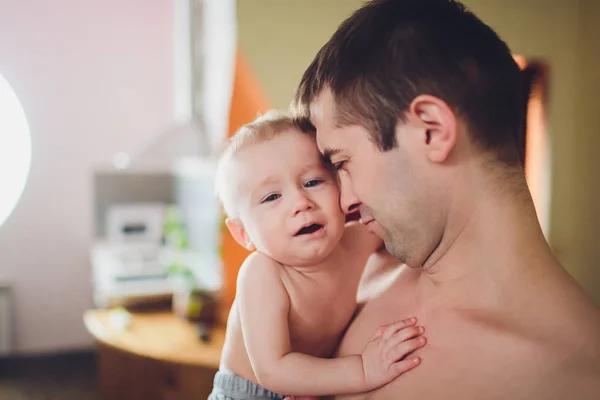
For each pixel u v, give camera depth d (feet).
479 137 1.79
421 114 1.72
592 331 1.71
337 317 2.42
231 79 5.07
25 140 10.53
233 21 5.03
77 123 10.80
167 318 6.13
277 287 2.25
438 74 1.73
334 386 2.02
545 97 4.80
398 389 1.90
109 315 6.22
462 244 1.87
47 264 10.82
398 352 1.93
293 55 4.23
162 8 11.09
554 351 1.68
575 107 4.83
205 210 6.77
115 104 11.01
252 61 4.38
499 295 1.79
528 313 1.75
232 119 5.03
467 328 1.81
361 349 2.17
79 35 10.67
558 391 1.63
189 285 6.30
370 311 2.30
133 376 5.65
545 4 4.66
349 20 1.96
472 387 1.73
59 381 9.96
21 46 10.36
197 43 8.70
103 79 10.89
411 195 1.82
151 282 6.96
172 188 10.65
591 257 4.92
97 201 10.44
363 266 2.57
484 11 4.49
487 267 1.82
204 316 5.89
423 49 1.75
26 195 10.61
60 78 10.63
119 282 6.93
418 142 1.76
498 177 1.81
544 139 4.92
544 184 4.98
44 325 10.87
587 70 4.65
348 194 2.15
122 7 10.85
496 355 1.72
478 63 1.77
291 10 4.21
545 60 4.72
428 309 1.97
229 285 5.63
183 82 10.09
